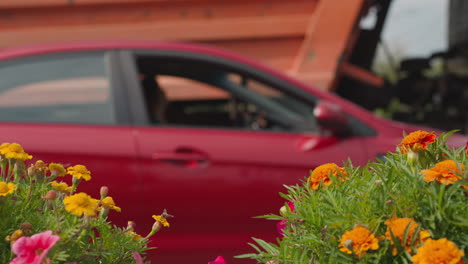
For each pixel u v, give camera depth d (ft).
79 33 15.39
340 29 15.34
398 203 3.36
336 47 15.44
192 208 9.09
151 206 9.00
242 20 15.49
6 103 9.50
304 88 10.36
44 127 9.14
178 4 15.33
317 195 3.72
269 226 9.20
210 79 10.73
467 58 20.16
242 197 9.18
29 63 9.90
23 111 9.46
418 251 3.10
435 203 3.34
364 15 16.26
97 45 10.25
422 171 3.43
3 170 3.91
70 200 3.35
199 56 10.33
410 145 3.77
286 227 3.95
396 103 20.86
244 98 10.78
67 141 8.95
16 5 14.98
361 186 3.69
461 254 3.03
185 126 9.52
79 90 9.78
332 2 15.17
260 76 10.30
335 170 3.94
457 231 3.34
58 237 3.30
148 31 15.48
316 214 3.62
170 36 15.55
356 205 3.55
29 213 3.74
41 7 15.08
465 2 19.74
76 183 3.90
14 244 3.27
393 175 3.60
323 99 10.29
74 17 15.33
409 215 3.36
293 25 15.46
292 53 15.79
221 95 14.69
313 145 9.52
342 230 3.44
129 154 9.04
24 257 3.25
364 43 18.21
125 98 9.70
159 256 9.01
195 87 14.65
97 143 9.02
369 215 3.42
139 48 10.30
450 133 3.93
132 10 15.38
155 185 9.01
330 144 9.55
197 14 15.47
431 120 20.53
